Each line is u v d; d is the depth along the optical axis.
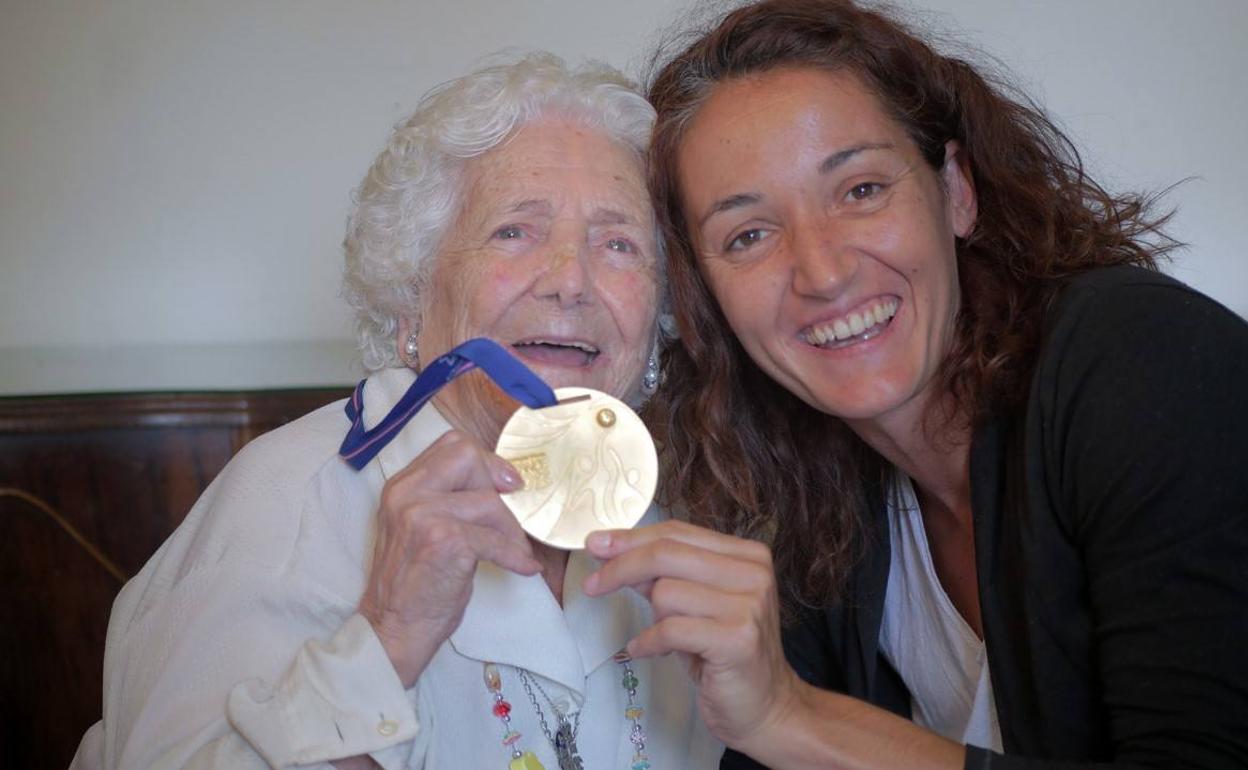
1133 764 1.07
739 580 1.10
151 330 2.86
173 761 1.13
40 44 2.75
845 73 1.38
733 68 1.40
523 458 1.21
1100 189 1.49
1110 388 1.14
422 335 1.51
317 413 1.51
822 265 1.33
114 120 2.79
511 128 1.45
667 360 1.65
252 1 2.82
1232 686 1.04
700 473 1.65
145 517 2.32
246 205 2.86
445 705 1.33
